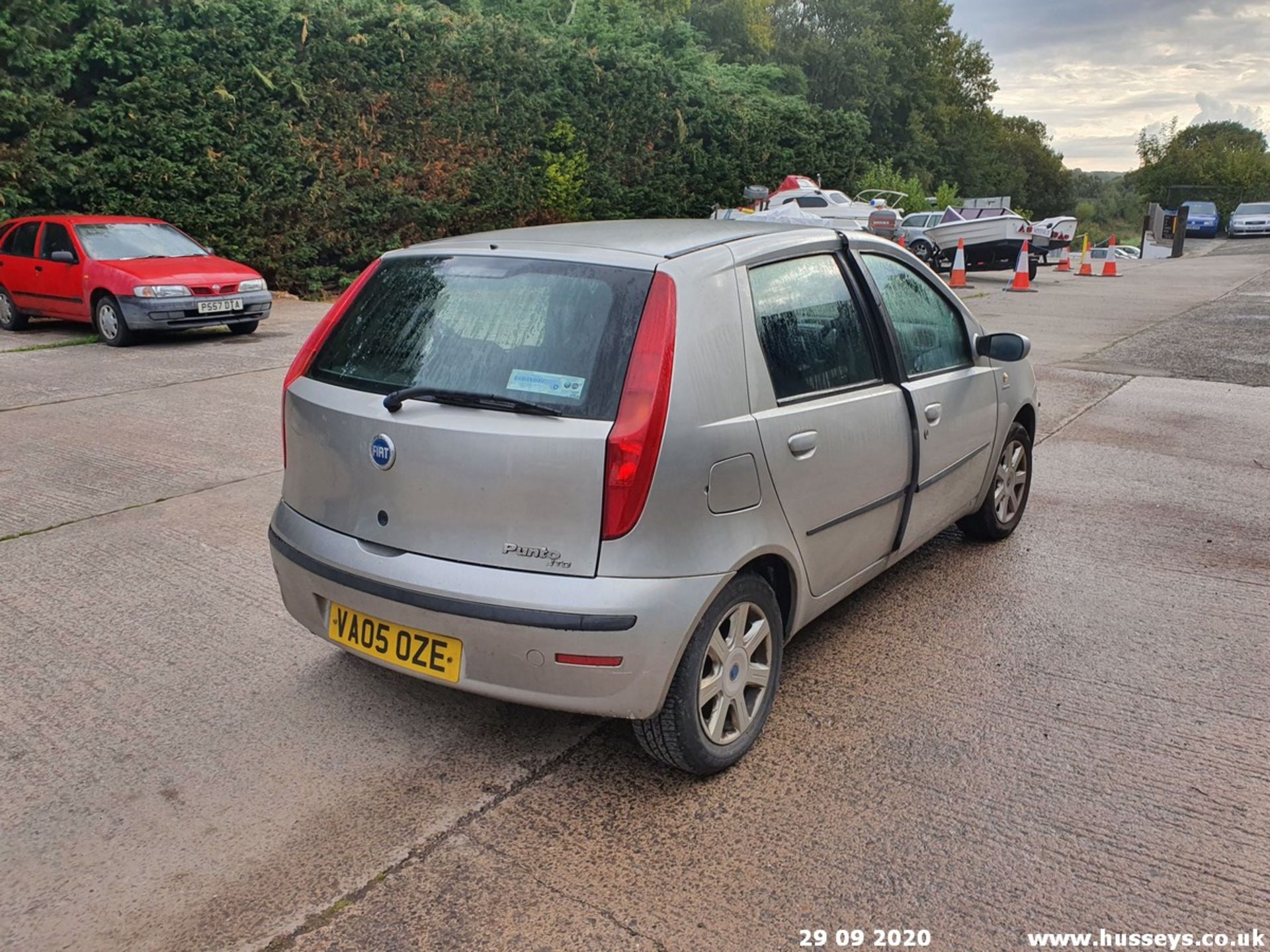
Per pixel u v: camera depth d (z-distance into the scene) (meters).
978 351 4.52
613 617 2.66
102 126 13.98
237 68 14.77
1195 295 17.42
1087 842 2.76
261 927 2.44
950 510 4.40
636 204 21.75
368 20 16.14
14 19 13.28
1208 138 83.25
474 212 17.92
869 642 4.01
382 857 2.69
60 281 11.62
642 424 2.66
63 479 6.13
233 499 5.75
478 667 2.80
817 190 24.81
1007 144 74.75
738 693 3.10
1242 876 2.62
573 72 19.70
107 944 2.38
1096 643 3.99
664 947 2.37
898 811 2.89
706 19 43.72
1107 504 5.80
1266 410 8.19
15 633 4.03
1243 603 4.38
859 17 50.75
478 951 2.36
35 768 3.09
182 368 9.80
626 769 3.12
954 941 2.39
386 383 3.04
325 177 15.93
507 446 2.71
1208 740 3.27
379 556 2.95
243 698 3.53
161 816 2.86
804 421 3.18
